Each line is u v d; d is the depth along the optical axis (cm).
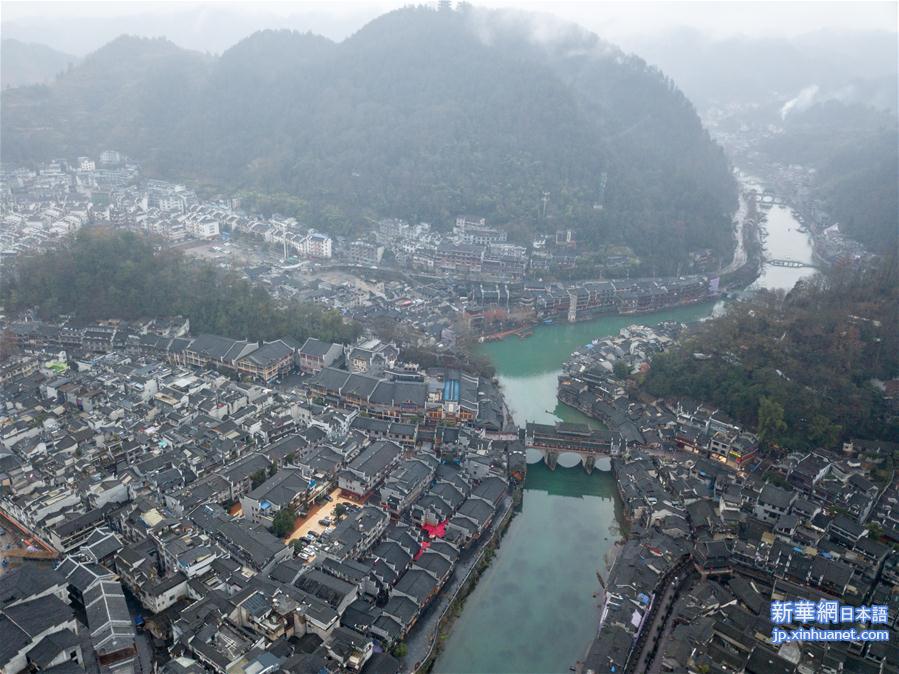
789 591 17162
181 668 13138
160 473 19675
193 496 18862
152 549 16950
